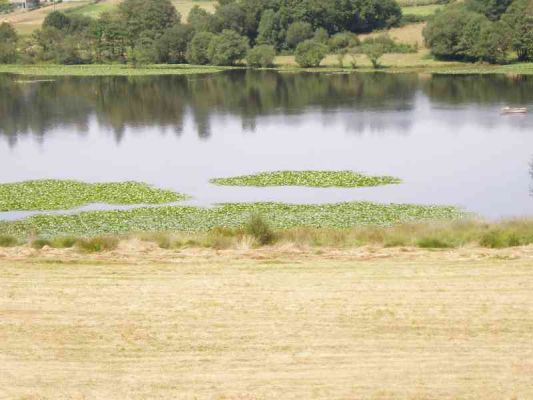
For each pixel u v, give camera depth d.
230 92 133.38
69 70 181.62
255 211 50.53
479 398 18.95
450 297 25.38
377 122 94.75
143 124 98.19
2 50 197.25
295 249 32.12
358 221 47.56
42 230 46.91
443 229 34.47
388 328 23.05
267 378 20.17
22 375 20.59
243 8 199.12
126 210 51.84
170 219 49.12
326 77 155.75
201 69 179.12
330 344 22.06
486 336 22.39
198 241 33.44
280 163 69.69
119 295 26.25
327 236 33.81
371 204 52.12
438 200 54.25
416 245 32.56
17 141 85.56
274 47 193.75
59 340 22.73
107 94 133.62
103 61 199.00
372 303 24.98
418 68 167.25
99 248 32.75
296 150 76.38
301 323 23.50
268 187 58.97
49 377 20.48
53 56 199.12
